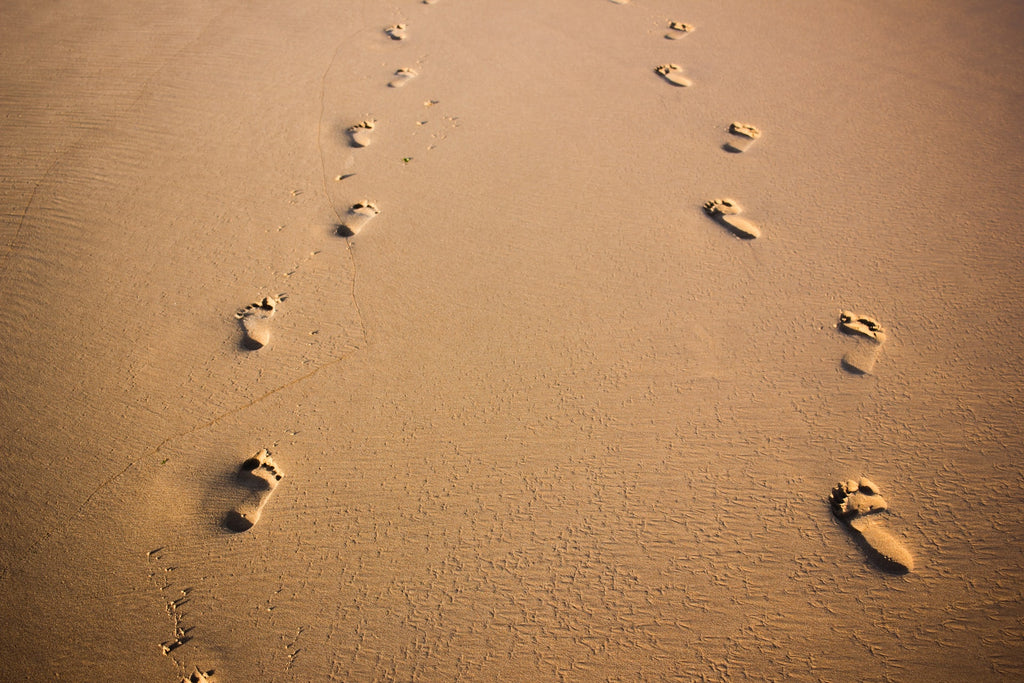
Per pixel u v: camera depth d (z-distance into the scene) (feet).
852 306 13.44
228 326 13.12
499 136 17.81
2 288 13.60
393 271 14.19
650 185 16.31
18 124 17.70
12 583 9.84
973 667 8.93
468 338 12.92
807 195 15.99
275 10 23.16
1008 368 12.27
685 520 10.44
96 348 12.68
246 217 15.29
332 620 9.55
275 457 11.25
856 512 10.40
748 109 18.90
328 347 12.78
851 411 11.72
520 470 11.05
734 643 9.24
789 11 23.93
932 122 18.29
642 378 12.27
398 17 23.07
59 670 9.14
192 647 9.33
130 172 16.35
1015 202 15.58
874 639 9.21
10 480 10.88
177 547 10.25
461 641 9.34
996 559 9.89
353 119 18.28
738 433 11.48
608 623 9.45
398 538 10.32
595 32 22.52
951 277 13.92
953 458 11.04
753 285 13.89
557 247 14.74
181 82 19.43
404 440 11.44
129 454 11.25
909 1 24.49
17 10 22.61
